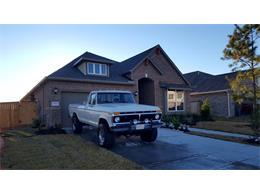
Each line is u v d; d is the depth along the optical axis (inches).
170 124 492.4
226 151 267.7
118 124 254.5
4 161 212.5
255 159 231.1
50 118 460.1
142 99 733.3
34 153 244.5
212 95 896.3
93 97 332.2
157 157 237.3
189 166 205.0
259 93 412.8
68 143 303.3
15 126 505.4
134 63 652.7
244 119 707.4
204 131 448.5
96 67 568.4
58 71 526.6
